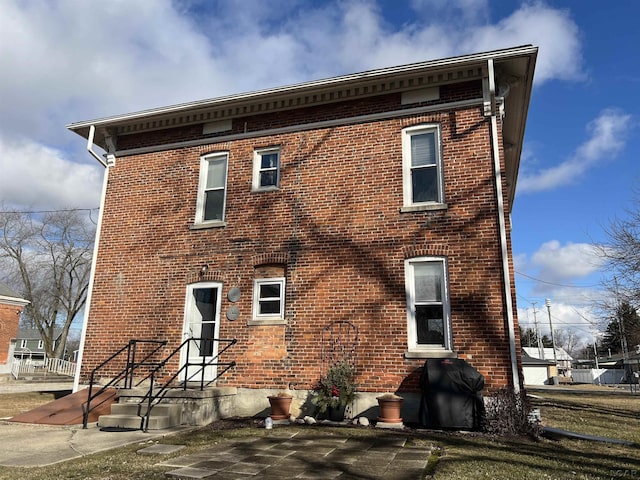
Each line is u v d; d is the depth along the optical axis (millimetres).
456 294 10430
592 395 26031
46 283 46625
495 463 6613
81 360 13039
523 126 13539
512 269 10469
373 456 6988
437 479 5797
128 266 13398
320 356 11055
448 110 11547
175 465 6480
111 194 14211
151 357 12430
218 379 11656
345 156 12133
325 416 10484
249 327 11789
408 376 10289
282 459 6812
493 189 10734
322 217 11914
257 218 12484
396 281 10922
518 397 9234
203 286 12547
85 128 14562
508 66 11141
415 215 11156
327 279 11461
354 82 11938
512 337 9805
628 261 20578
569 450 7797
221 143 13438
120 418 9453
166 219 13406
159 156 14023
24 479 5777
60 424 9758
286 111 13062
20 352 59312
